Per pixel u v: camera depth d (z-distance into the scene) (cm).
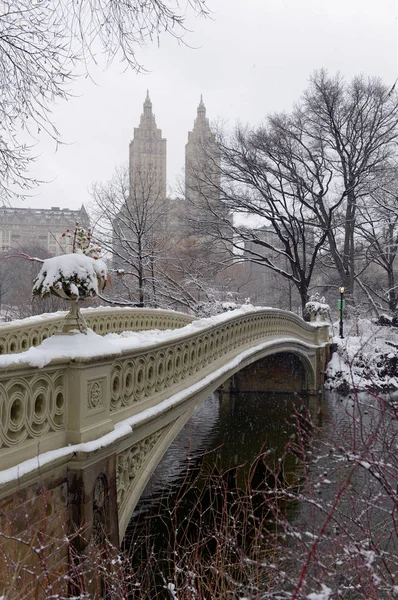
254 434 1608
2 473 361
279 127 2917
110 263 2683
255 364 2352
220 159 3092
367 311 3225
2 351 869
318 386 2266
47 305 2498
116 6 561
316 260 3550
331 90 2867
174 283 2769
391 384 2130
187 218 3086
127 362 585
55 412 437
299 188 3019
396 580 334
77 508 443
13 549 369
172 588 391
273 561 378
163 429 720
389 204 3072
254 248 5634
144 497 1073
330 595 258
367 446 310
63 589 401
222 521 511
